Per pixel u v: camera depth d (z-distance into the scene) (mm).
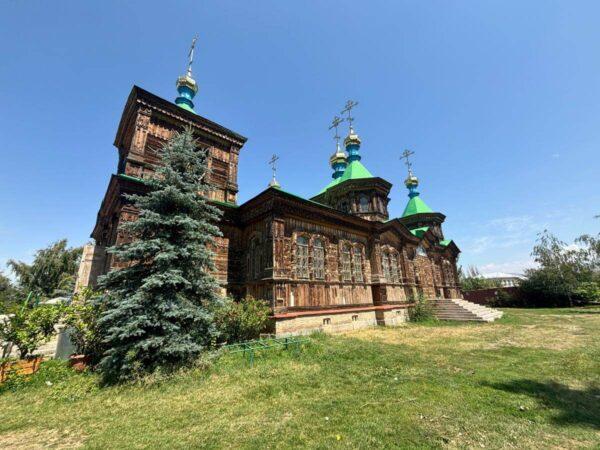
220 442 4688
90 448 4645
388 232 23094
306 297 15125
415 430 4887
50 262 33969
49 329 8836
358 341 12531
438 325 18875
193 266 9336
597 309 26672
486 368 8453
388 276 21938
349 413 5586
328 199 26344
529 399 6117
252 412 5754
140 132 14562
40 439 5027
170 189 9117
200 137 17359
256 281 14680
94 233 20750
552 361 9070
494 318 21516
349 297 17781
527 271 37750
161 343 7680
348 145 28125
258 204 15438
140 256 8727
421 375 7812
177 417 5621
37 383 7617
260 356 9633
